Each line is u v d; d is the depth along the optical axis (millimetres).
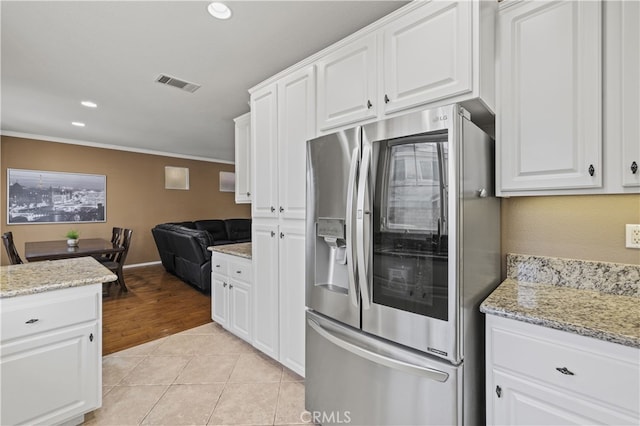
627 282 1382
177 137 5203
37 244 4551
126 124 4340
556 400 1061
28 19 1896
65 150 5418
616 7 1200
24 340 1524
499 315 1185
